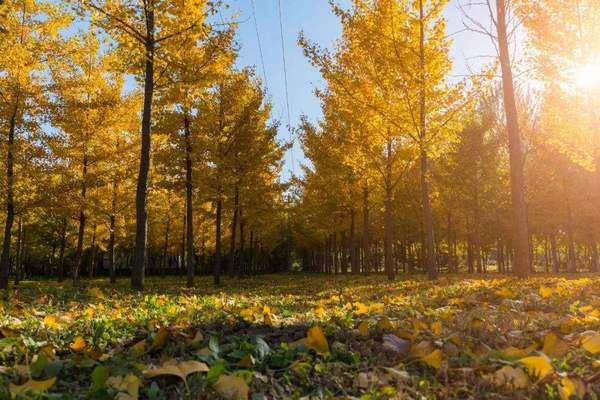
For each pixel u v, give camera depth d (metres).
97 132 16.78
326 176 22.20
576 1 12.93
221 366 2.30
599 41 12.78
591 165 14.20
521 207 11.22
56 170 15.42
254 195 21.64
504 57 11.59
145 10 11.48
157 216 29.27
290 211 30.17
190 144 16.70
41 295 7.75
